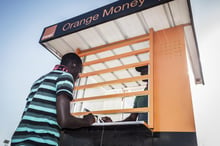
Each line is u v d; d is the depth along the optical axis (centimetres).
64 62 146
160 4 183
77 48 272
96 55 268
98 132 181
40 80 132
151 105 170
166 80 183
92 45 264
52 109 112
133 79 198
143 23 218
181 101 165
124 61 269
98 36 246
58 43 263
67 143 194
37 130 104
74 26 237
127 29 230
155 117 167
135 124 143
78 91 242
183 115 158
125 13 200
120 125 149
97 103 301
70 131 192
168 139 152
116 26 227
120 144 164
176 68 185
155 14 204
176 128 155
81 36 248
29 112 109
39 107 110
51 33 256
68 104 111
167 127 158
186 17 202
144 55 249
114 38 247
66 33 238
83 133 190
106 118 195
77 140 190
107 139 173
